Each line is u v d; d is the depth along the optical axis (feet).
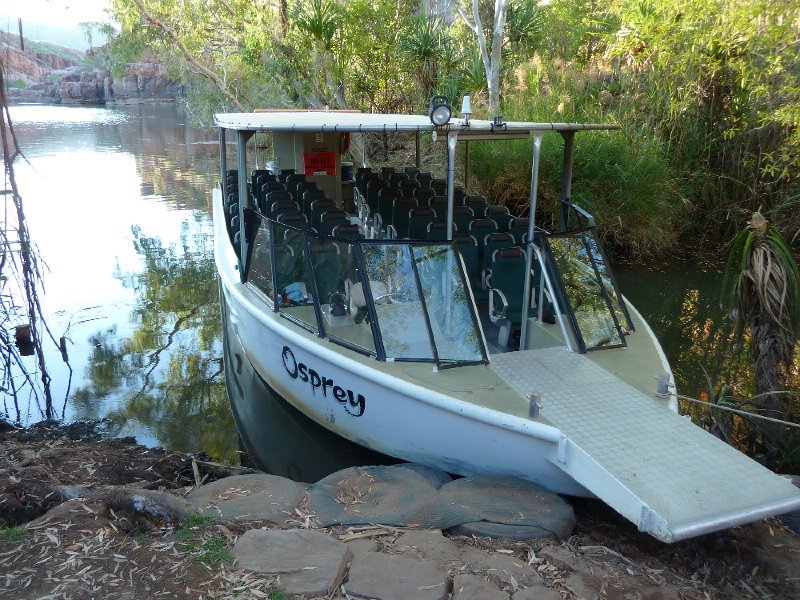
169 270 33.30
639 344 16.43
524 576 9.82
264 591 9.23
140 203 47.85
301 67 51.57
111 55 59.67
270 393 19.83
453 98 47.83
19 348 24.45
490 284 19.03
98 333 25.82
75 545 10.30
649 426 12.80
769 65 28.94
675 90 37.50
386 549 10.50
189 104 84.28
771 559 10.90
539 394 12.92
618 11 36.99
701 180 37.91
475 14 44.70
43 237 38.50
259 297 19.24
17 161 65.67
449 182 15.42
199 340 25.40
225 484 12.70
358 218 27.78
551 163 35.06
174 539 10.55
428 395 13.66
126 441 17.57
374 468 13.52
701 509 10.43
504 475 13.46
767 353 15.71
